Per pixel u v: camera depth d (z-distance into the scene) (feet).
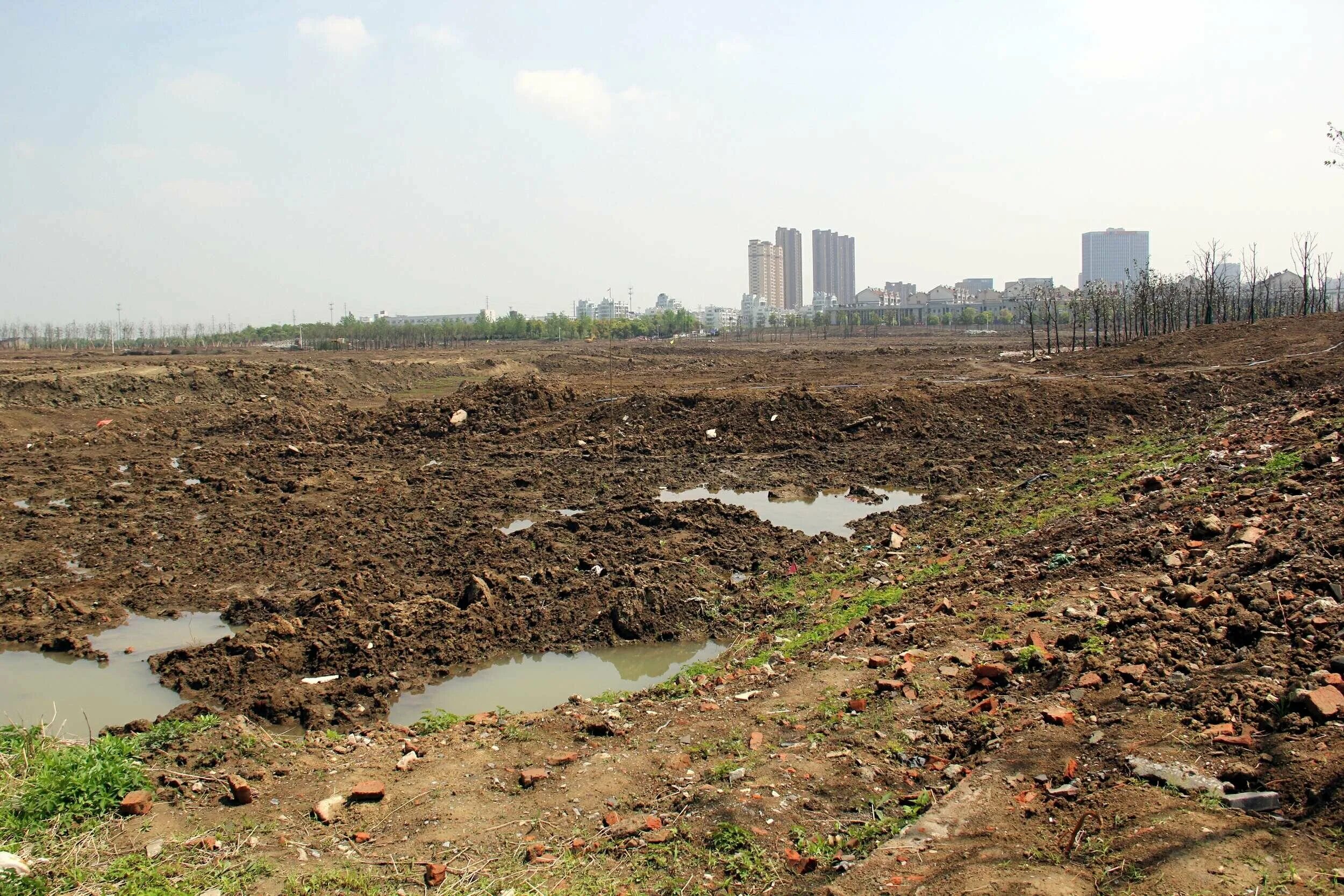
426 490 63.52
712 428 81.71
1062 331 269.64
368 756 24.06
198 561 47.26
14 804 19.92
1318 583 22.68
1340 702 17.40
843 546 46.19
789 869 17.03
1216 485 36.37
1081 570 30.99
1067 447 68.80
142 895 16.97
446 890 17.20
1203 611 23.68
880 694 24.08
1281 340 103.40
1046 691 22.29
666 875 17.25
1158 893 13.98
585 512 55.77
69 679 33.19
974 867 15.71
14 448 81.41
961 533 44.11
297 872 17.98
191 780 21.67
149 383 112.78
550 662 34.04
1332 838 14.44
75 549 50.24
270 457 78.18
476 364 175.11
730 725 23.99
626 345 305.73
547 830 19.33
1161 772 17.11
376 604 38.11
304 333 325.42
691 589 39.45
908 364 134.10
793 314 508.94
